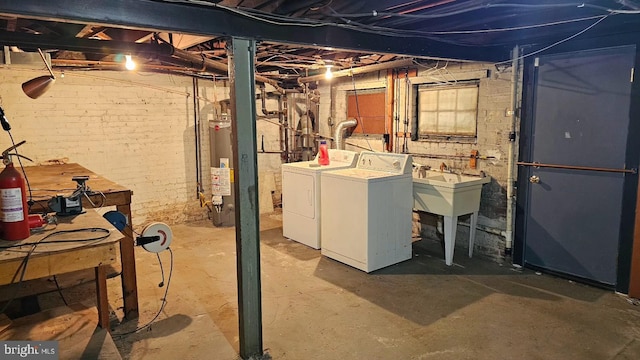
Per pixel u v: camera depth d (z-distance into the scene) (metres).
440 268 3.79
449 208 3.71
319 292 3.29
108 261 1.75
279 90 5.69
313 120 6.00
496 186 3.95
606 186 3.18
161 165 5.20
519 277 3.56
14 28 2.79
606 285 3.26
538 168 3.57
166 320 2.85
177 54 3.33
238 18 2.17
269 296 3.23
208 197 5.62
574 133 3.32
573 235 3.41
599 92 3.15
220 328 2.76
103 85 4.69
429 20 2.65
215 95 5.45
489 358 2.39
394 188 3.77
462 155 4.20
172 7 1.98
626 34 2.97
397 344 2.55
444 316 2.89
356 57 4.57
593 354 2.41
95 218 2.12
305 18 2.37
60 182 3.16
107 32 3.33
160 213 5.25
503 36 3.14
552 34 3.08
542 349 2.47
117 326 2.76
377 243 3.71
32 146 4.36
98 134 4.72
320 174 4.18
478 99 4.04
